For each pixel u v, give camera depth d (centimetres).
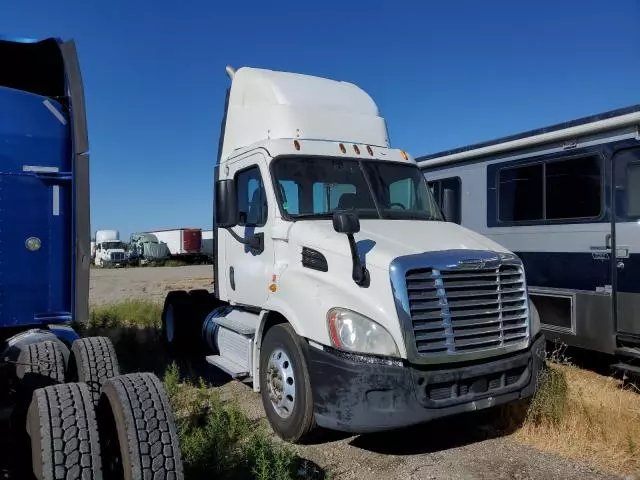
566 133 740
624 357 698
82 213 539
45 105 547
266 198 591
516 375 491
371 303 452
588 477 446
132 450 321
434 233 537
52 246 550
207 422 525
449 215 656
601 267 700
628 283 667
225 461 432
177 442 334
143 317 1160
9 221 530
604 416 542
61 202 554
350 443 511
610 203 689
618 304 678
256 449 443
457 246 500
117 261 4747
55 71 609
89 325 1060
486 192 881
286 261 552
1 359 496
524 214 812
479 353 462
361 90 725
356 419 434
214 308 807
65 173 552
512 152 834
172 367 701
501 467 465
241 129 695
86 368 463
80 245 539
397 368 432
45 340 508
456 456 487
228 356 668
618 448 490
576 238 732
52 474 306
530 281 801
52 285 550
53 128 551
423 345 443
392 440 519
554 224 762
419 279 449
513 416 550
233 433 496
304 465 462
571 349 814
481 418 568
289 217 565
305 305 483
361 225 546
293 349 495
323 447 502
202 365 814
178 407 571
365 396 432
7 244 529
